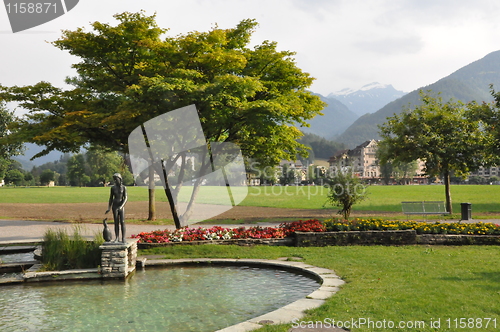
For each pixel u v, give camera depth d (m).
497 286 7.55
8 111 33.91
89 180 123.69
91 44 16.14
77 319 6.67
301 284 8.93
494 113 26.16
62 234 11.70
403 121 26.19
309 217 24.70
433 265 9.88
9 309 7.32
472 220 21.34
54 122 17.66
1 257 13.34
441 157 25.11
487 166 25.48
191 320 6.52
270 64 18.58
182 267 11.13
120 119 14.65
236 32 18.34
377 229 14.45
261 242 14.06
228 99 14.69
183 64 15.80
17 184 141.25
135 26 15.59
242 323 5.81
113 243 10.11
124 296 8.13
